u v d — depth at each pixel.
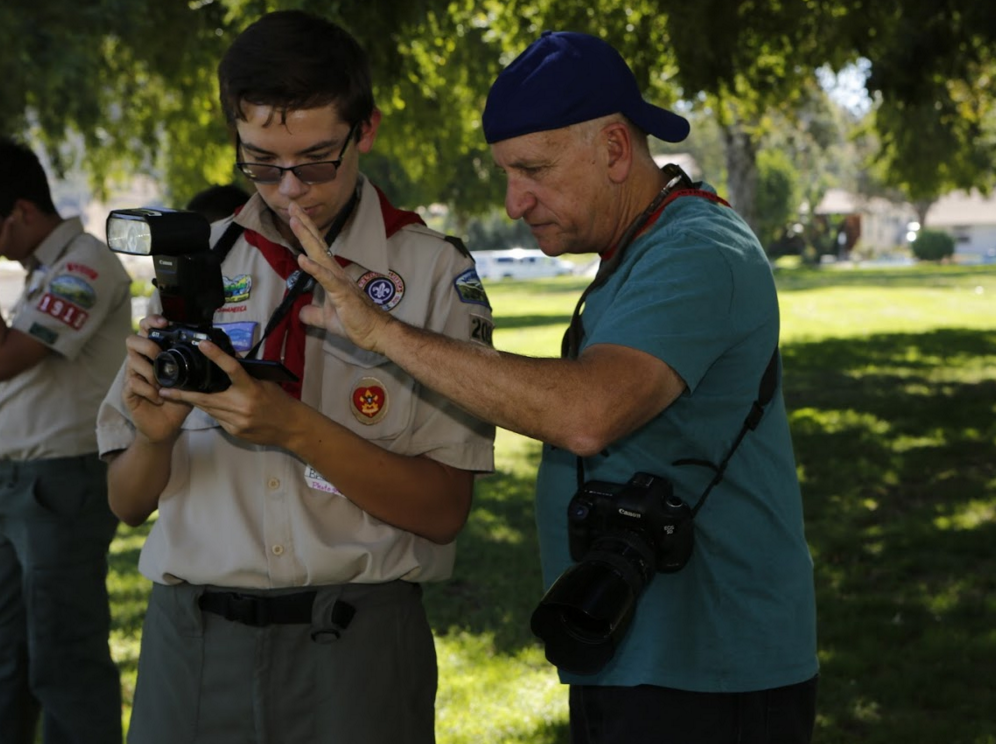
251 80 1.98
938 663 4.76
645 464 2.01
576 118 1.96
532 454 9.58
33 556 3.42
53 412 3.40
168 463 2.13
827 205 77.88
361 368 2.16
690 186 2.10
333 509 2.15
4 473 3.42
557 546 2.15
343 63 2.04
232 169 11.72
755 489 2.04
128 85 11.91
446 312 2.20
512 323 22.22
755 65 10.23
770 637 2.03
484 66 10.40
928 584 5.81
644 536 1.93
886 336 18.17
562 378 1.80
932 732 4.12
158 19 9.70
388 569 2.16
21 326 3.34
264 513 2.13
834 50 9.56
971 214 79.56
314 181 2.06
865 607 5.46
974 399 11.49
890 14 9.33
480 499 7.92
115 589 6.01
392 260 2.20
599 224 2.03
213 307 1.94
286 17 2.03
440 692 4.60
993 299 25.67
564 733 4.20
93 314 3.39
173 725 2.20
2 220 3.37
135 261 30.39
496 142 2.02
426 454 2.19
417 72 9.56
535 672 4.80
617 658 2.04
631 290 1.92
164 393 1.89
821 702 4.42
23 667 3.51
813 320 21.31
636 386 1.83
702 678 2.01
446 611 5.57
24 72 10.46
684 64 9.08
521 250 58.53
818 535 6.68
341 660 2.15
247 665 2.14
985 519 6.99
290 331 2.13
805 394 12.19
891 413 10.80
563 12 10.10
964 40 9.44
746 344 1.97
